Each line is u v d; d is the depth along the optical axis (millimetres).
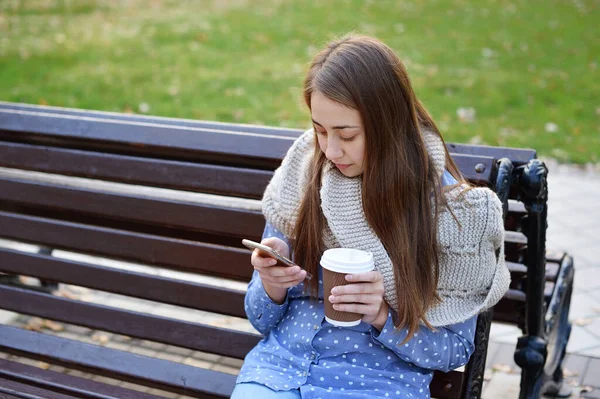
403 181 1729
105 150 2443
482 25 10938
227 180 2273
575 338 3477
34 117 2508
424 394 1820
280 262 1769
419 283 1753
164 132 2340
